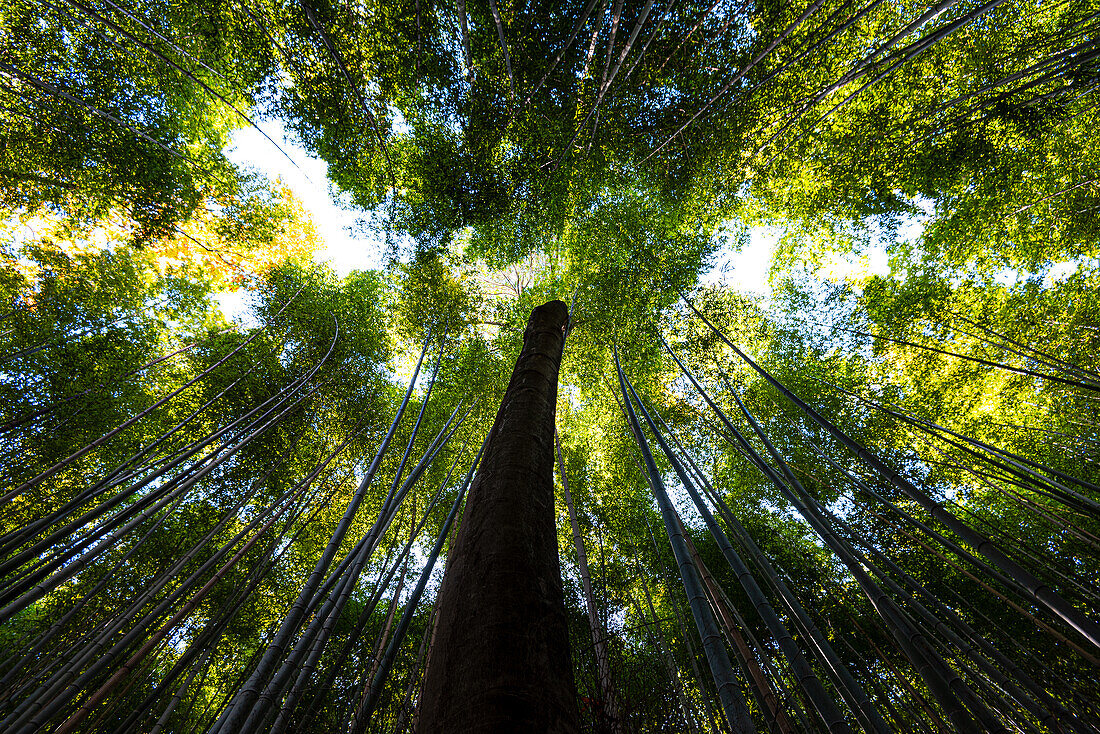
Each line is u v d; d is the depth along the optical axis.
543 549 1.61
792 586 6.56
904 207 6.77
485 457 2.17
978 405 7.09
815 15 5.25
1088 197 6.24
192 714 6.24
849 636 6.09
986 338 6.89
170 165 6.39
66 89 5.52
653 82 5.37
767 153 6.57
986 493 6.59
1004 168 6.09
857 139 6.27
